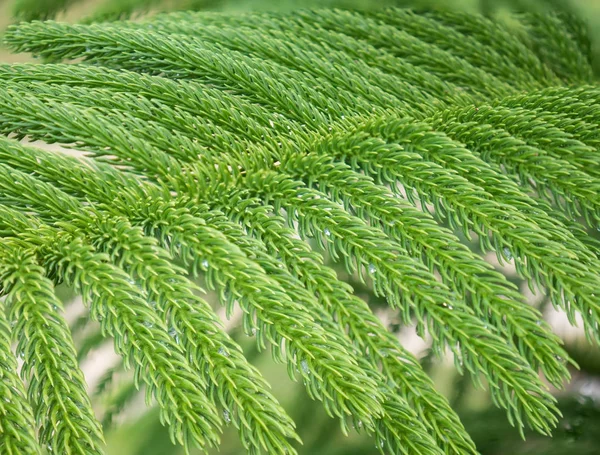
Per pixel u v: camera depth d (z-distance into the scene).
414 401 0.41
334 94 0.49
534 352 0.41
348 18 0.52
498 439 0.60
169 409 0.40
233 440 0.68
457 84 0.52
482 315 0.42
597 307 0.42
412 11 0.54
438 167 0.45
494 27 0.54
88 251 0.42
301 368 0.41
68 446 0.39
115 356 0.71
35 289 0.41
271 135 0.47
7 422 0.39
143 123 0.46
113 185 0.45
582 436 0.60
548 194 0.45
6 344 0.40
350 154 0.47
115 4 0.55
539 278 0.43
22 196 0.44
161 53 0.49
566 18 0.56
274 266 0.42
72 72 0.48
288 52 0.50
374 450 0.61
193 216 0.44
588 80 0.54
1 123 0.46
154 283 0.42
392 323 0.66
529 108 0.47
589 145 0.46
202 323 0.41
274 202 0.45
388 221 0.44
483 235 0.43
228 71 0.49
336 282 0.43
